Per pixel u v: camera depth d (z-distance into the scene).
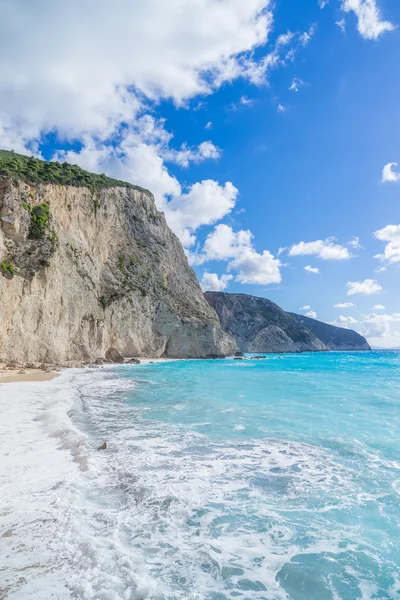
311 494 6.39
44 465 7.49
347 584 4.05
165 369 38.22
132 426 11.30
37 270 36.53
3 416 12.14
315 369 39.84
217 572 4.20
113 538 4.79
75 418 11.88
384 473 7.34
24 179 40.44
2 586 3.78
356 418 12.57
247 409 14.20
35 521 5.18
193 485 6.73
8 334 32.72
